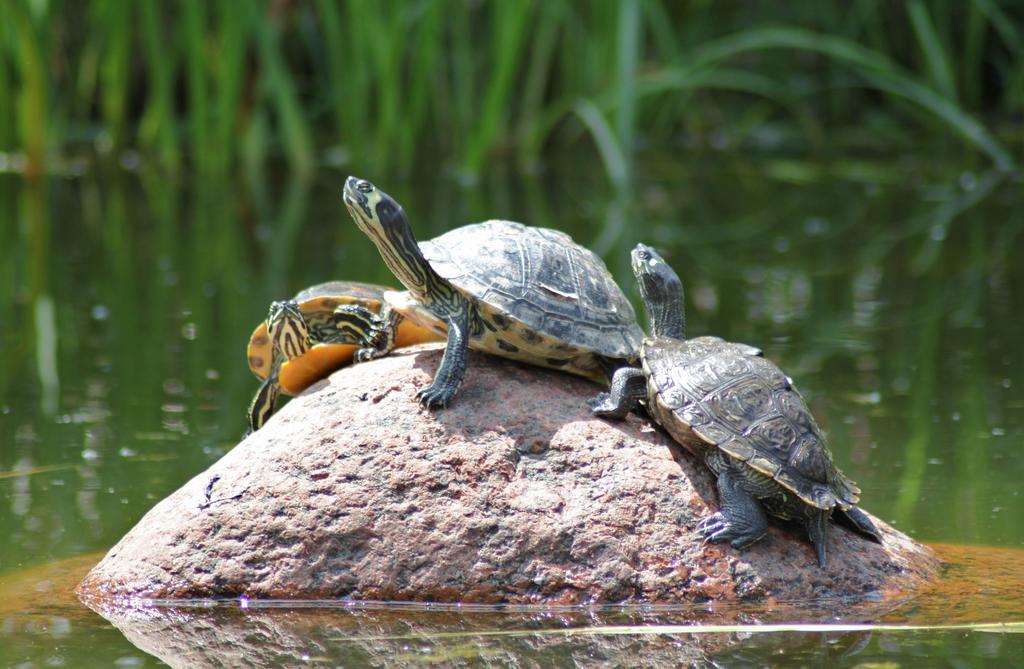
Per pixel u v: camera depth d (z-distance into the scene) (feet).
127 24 130.93
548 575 37.76
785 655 33.45
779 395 39.11
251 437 42.55
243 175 132.98
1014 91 145.38
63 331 77.66
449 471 39.47
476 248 43.62
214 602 37.91
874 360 69.31
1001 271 90.94
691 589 37.47
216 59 138.92
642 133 152.35
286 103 131.34
